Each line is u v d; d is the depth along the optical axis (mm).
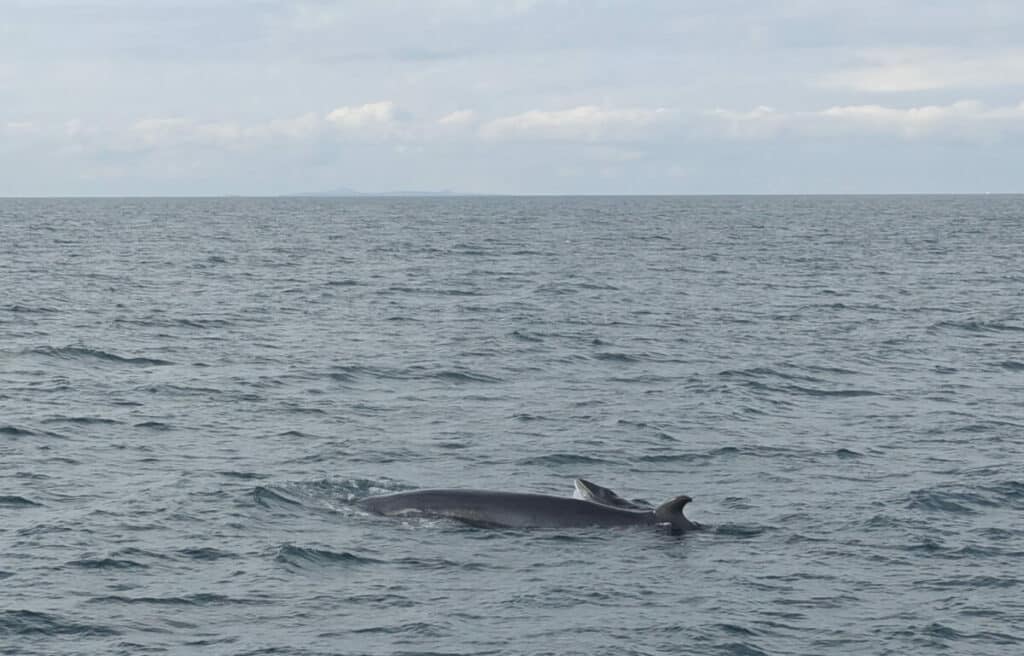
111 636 17453
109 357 43438
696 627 18188
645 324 56938
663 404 36562
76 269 87312
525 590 19719
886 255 114312
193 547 21500
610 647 17422
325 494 25312
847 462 29328
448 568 20766
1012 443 31688
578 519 23375
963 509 25016
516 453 29859
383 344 48812
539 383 40156
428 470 28094
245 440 30734
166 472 27016
